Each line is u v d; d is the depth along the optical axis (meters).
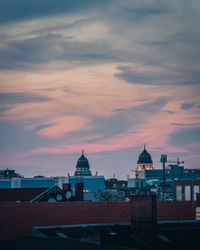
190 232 51.62
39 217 66.38
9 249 44.12
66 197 109.44
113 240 47.72
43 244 44.78
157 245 47.25
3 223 65.44
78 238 48.44
